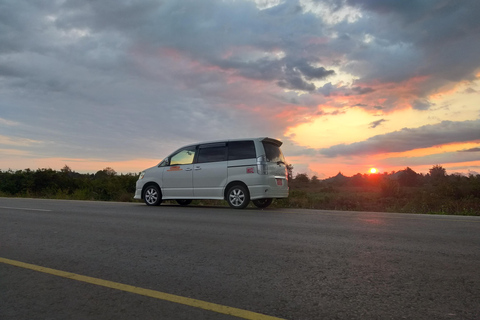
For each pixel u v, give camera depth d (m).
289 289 3.47
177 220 8.20
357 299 3.20
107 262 4.52
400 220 8.17
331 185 62.66
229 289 3.49
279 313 2.92
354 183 66.56
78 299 3.27
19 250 5.20
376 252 4.96
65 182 28.12
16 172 28.00
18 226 7.39
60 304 3.16
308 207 17.92
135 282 3.73
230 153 10.86
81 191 22.84
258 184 10.35
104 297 3.32
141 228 7.06
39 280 3.82
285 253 4.92
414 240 5.78
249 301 3.18
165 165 11.92
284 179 11.23
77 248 5.30
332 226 7.25
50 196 23.05
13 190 26.94
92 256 4.82
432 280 3.71
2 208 11.21
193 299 3.24
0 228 7.14
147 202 12.09
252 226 7.27
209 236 6.18
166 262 4.49
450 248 5.19
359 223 7.66
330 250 5.09
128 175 27.05
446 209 14.03
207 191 11.03
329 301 3.16
